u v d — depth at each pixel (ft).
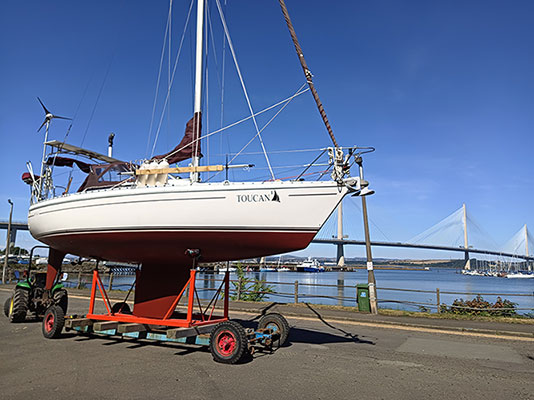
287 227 19.44
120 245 22.72
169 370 17.12
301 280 190.08
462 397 14.57
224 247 21.07
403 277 303.48
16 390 13.92
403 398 14.29
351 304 74.13
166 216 20.52
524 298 100.32
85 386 14.55
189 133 26.58
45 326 24.54
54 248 29.60
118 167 27.53
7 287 69.10
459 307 41.09
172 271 23.70
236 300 50.67
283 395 14.14
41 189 31.04
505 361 21.06
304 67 17.83
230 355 18.42
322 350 22.85
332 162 19.63
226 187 19.83
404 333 30.42
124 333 22.99
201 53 28.60
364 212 42.68
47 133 31.24
